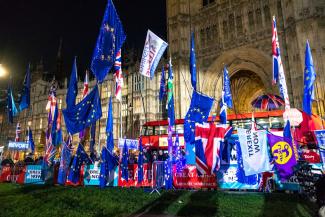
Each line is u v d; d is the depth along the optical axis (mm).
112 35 14930
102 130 55469
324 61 29312
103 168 18844
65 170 20391
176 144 19188
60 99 69812
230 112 41281
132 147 24609
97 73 14633
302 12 31359
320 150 14641
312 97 16859
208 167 14492
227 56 39062
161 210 11461
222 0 41625
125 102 54625
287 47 33062
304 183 12734
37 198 14594
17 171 23625
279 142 13758
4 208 12125
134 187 18172
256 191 15203
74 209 11773
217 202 12414
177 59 42906
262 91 48875
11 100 32062
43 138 54750
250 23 38000
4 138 82000
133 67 54969
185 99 40906
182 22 44750
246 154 13195
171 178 17000
